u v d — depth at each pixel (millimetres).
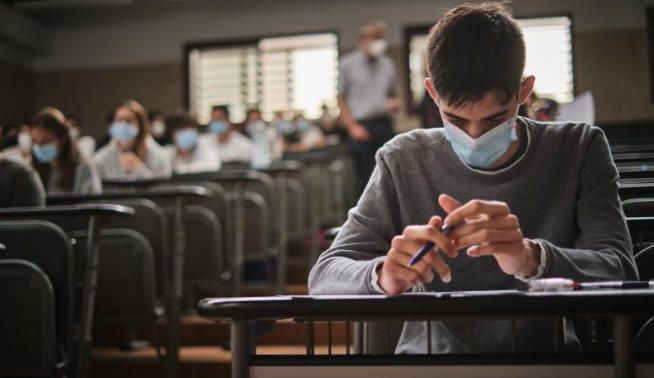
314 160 5672
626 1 9516
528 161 1332
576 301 883
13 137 4363
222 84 10711
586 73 9547
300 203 5141
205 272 3760
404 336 1383
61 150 3699
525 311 893
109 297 3109
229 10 10625
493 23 1157
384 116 6504
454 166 1352
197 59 10805
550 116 2949
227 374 3352
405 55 10102
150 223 3299
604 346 1410
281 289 4406
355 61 6578
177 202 3289
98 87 10906
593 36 9562
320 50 10453
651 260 1426
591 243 1255
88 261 2562
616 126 3539
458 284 1332
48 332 2369
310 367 940
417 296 929
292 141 8977
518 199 1325
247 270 4855
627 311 872
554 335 1180
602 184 1317
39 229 2443
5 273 2406
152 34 10812
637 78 9461
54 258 2434
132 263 3111
